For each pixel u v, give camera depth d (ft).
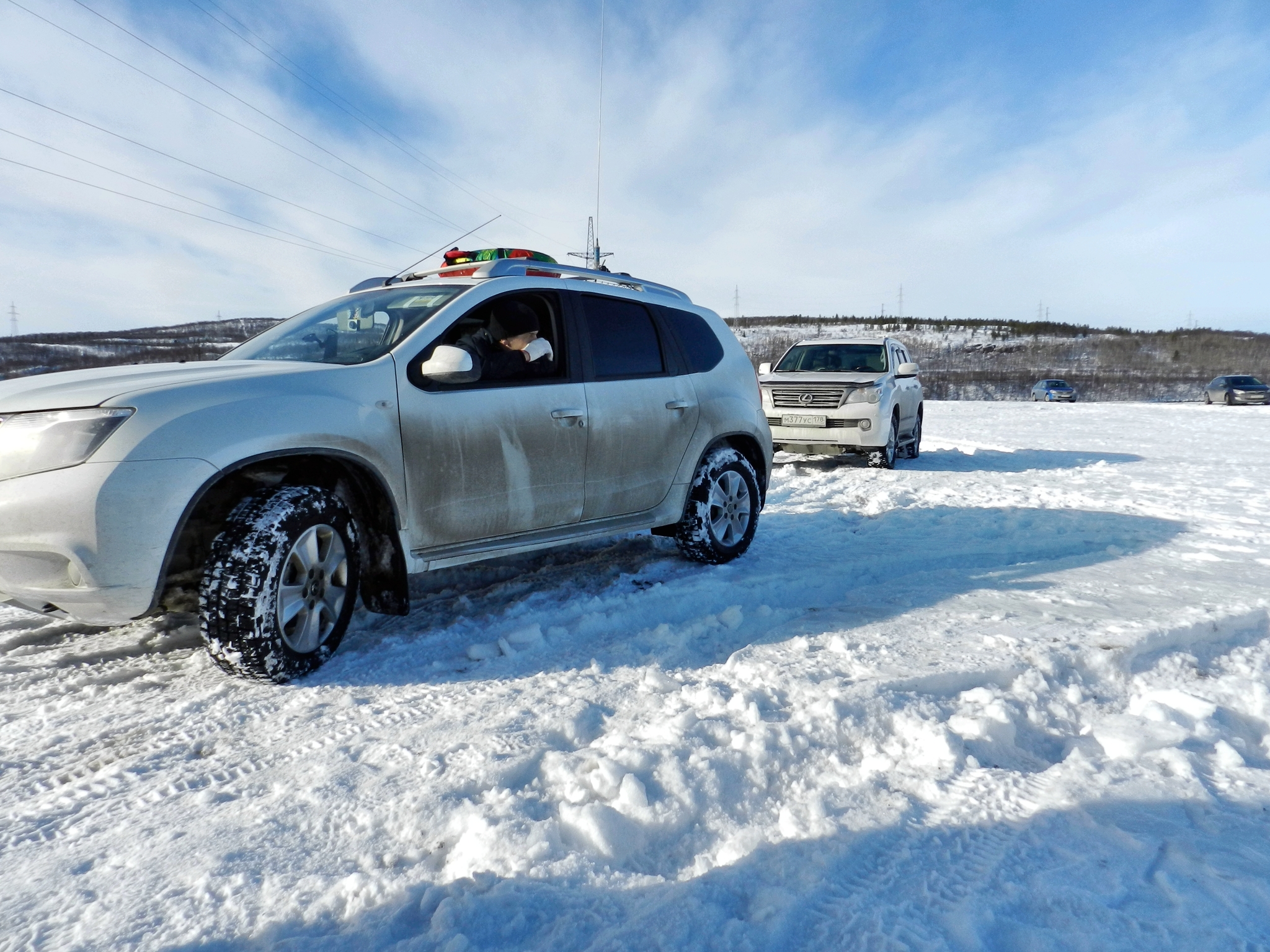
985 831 6.01
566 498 12.27
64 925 5.10
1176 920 4.93
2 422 8.19
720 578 13.97
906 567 15.25
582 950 4.77
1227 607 11.58
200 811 6.47
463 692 8.82
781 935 4.86
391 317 11.46
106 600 7.93
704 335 15.58
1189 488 25.58
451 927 4.93
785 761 6.99
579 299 13.01
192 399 8.52
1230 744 7.54
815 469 32.86
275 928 5.04
